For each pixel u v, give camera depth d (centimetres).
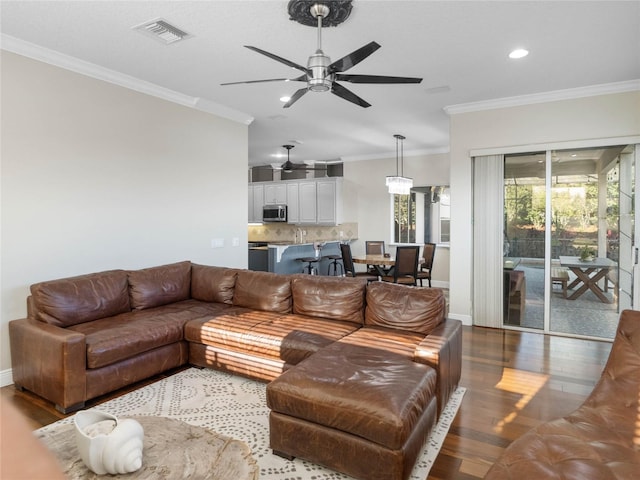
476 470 210
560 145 442
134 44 325
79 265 367
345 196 898
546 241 466
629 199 425
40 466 45
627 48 329
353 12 272
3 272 316
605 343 426
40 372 283
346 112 527
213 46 329
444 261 796
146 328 321
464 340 437
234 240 545
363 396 198
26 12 274
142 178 423
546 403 286
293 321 345
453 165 501
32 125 332
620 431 174
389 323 326
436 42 318
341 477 204
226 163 529
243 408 279
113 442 145
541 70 378
